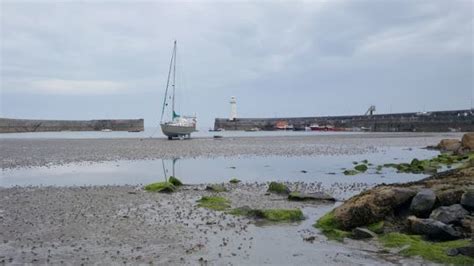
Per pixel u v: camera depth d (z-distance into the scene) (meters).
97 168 37.09
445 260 11.86
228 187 26.88
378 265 11.77
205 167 38.62
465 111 143.38
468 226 13.80
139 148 59.47
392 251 12.98
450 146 59.97
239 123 177.38
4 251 12.98
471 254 11.91
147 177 31.52
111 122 159.38
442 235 13.66
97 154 50.19
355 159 46.75
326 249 13.34
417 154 53.34
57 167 37.59
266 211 17.58
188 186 27.06
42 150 55.03
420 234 14.20
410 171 35.56
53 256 12.48
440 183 18.45
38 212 18.73
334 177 32.31
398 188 16.41
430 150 60.00
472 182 17.92
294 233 15.30
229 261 12.12
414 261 12.02
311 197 22.00
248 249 13.31
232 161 44.03
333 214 16.22
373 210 15.46
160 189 24.56
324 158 47.72
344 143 75.44
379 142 79.12
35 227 16.00
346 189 26.30
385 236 14.26
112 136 104.12
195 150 56.88
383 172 35.25
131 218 17.66
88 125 158.50
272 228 15.98
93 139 84.38
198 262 12.00
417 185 18.47
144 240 14.27
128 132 144.12
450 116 142.38
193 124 86.94
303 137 100.19
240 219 17.48
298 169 37.62
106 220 17.27
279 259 12.34
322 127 163.00
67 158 45.47
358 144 72.75
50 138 89.25
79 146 62.75
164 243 13.92
